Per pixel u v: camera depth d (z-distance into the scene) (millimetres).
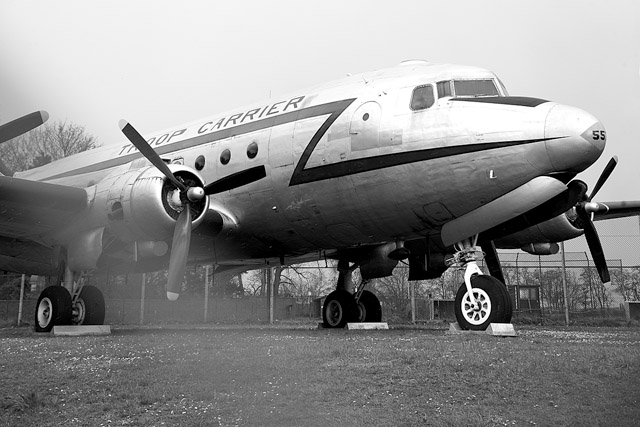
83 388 5895
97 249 12023
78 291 12891
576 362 6656
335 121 12172
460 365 6559
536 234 14430
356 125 11859
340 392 5566
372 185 11680
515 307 23609
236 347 8539
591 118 10164
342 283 15648
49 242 13391
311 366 6727
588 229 13352
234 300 28172
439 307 27156
